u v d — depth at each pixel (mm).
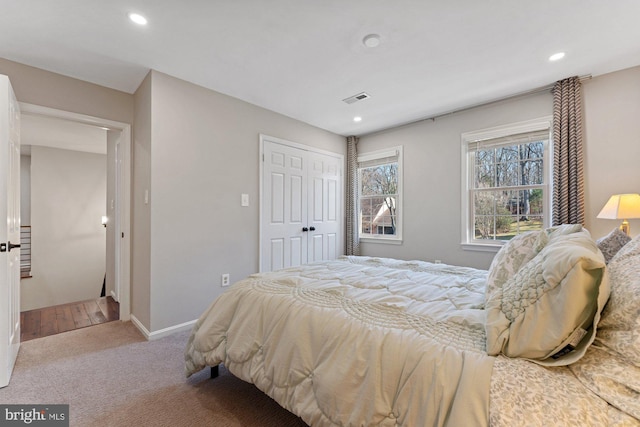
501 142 3127
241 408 1549
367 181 4449
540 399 736
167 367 1972
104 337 2471
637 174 2391
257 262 3256
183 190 2652
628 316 783
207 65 2408
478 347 944
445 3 1695
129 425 1421
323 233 4105
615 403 707
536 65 2396
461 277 1815
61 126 3969
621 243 1291
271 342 1359
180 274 2623
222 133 2951
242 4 1705
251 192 3213
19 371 1907
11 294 1941
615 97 2480
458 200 3408
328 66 2420
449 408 818
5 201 1760
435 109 3354
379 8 1739
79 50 2174
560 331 824
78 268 5531
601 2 1681
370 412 980
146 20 1843
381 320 1168
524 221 2992
